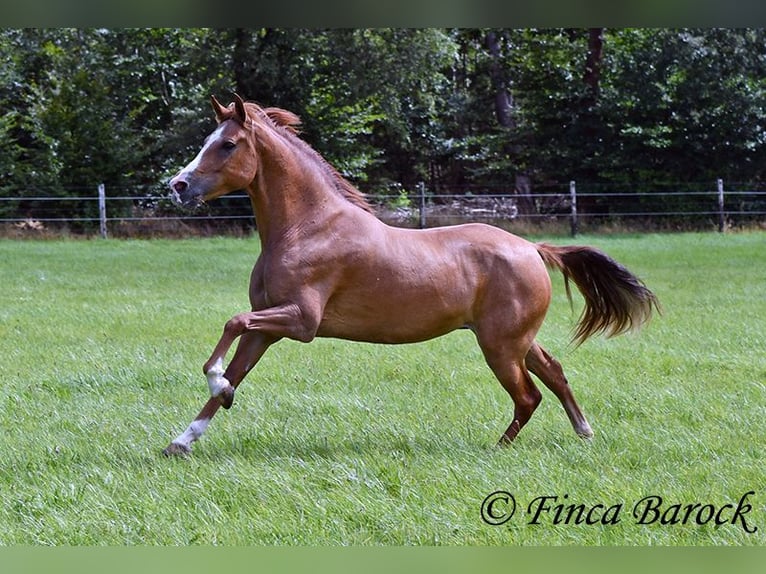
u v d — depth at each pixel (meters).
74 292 18.81
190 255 26.05
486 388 10.62
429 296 8.19
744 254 26.62
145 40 36.91
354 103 36.53
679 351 12.94
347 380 10.92
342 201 8.21
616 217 36.69
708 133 38.41
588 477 7.30
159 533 6.26
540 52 39.34
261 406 9.65
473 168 42.59
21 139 36.50
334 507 6.60
